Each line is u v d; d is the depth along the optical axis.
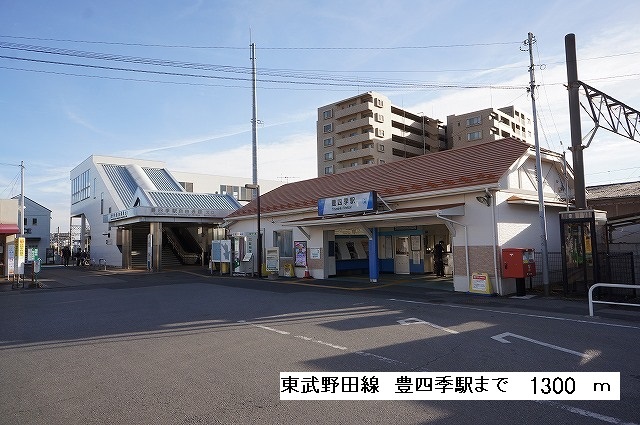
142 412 4.38
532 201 13.78
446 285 15.23
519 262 12.27
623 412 4.26
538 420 4.11
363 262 21.12
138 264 32.88
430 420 4.14
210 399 4.71
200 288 16.30
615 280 12.42
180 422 4.12
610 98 14.52
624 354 6.20
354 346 6.85
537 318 8.99
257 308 10.93
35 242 61.81
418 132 64.38
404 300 11.81
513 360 5.98
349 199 16.55
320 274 18.98
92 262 39.72
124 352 6.81
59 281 21.20
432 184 14.98
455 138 61.62
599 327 8.05
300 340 7.35
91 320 9.70
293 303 11.65
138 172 39.00
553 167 16.66
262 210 22.62
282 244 21.72
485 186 13.05
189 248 35.72
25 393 5.00
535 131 13.16
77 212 45.16
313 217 19.38
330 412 4.35
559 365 5.74
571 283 12.97
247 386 5.11
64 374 5.71
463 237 13.87
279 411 4.38
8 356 6.70
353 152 58.16
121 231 32.56
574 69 13.51
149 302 12.55
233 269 22.61
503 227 13.29
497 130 59.38
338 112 60.50
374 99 58.50
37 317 10.26
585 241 12.45
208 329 8.46
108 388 5.12
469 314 9.53
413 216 13.84
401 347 6.73
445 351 6.46
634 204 19.23
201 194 31.36
